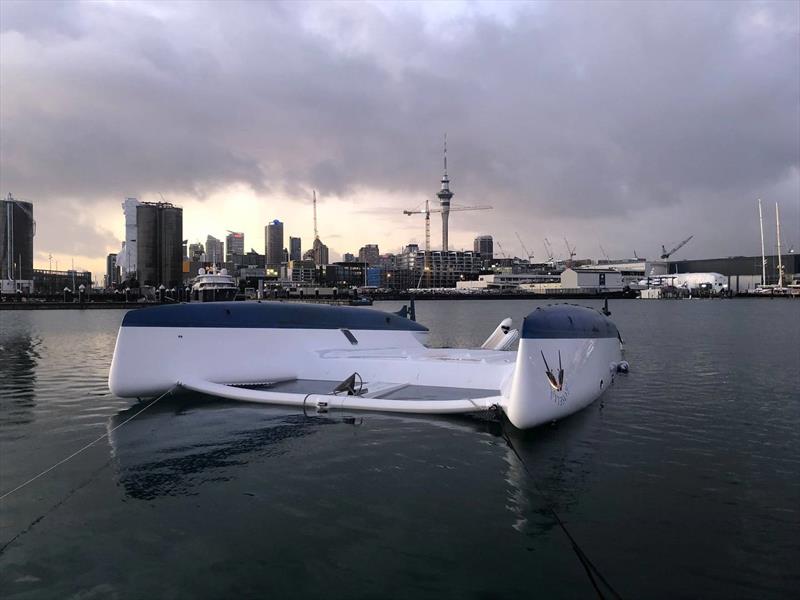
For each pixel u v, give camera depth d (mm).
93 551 5035
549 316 10023
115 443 8641
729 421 10367
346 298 161500
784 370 18125
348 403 10500
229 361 12562
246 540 5211
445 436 8852
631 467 7508
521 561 4828
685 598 4277
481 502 6164
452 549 5043
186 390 12242
